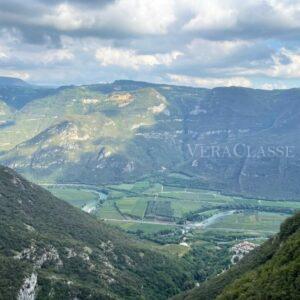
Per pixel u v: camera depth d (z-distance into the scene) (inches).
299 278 6673.2
